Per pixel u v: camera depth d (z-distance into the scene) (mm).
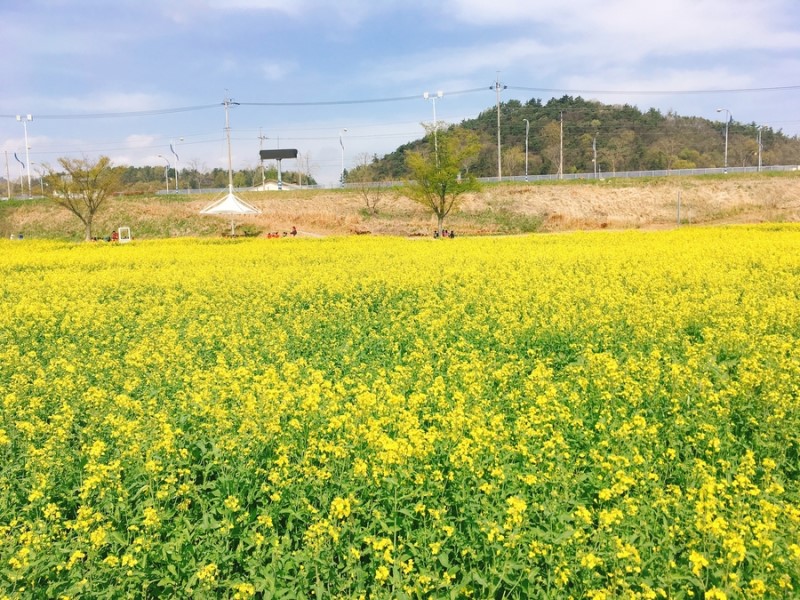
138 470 7402
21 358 12453
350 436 7828
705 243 31688
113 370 11797
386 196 75125
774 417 8039
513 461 7723
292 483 7078
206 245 40750
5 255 34469
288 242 41938
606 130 136375
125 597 5723
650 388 9398
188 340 14133
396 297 19016
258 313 16422
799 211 65000
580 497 6809
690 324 14219
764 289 17109
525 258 26141
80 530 6359
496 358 12242
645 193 69812
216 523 6422
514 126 143125
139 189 112625
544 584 5715
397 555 6016
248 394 9195
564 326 13594
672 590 5445
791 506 6039
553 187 72250
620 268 22719
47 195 61031
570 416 8625
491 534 5719
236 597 5453
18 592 5750
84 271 27688
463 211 69438
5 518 6941
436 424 8898
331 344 13812
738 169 83250
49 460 7586
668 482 7402
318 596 5602
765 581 5359
